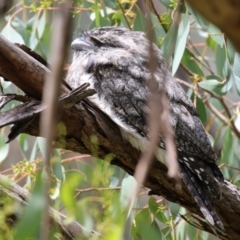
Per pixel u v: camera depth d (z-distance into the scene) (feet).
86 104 16.29
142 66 21.11
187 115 20.26
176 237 23.32
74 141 16.26
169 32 21.24
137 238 21.12
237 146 25.58
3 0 6.12
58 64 5.56
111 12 25.98
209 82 22.70
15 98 15.30
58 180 20.66
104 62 21.25
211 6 5.27
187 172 19.10
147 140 17.65
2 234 13.58
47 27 25.23
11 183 15.46
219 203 18.65
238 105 25.80
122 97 19.86
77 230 15.70
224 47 24.09
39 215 8.68
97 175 14.65
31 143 37.68
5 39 14.58
